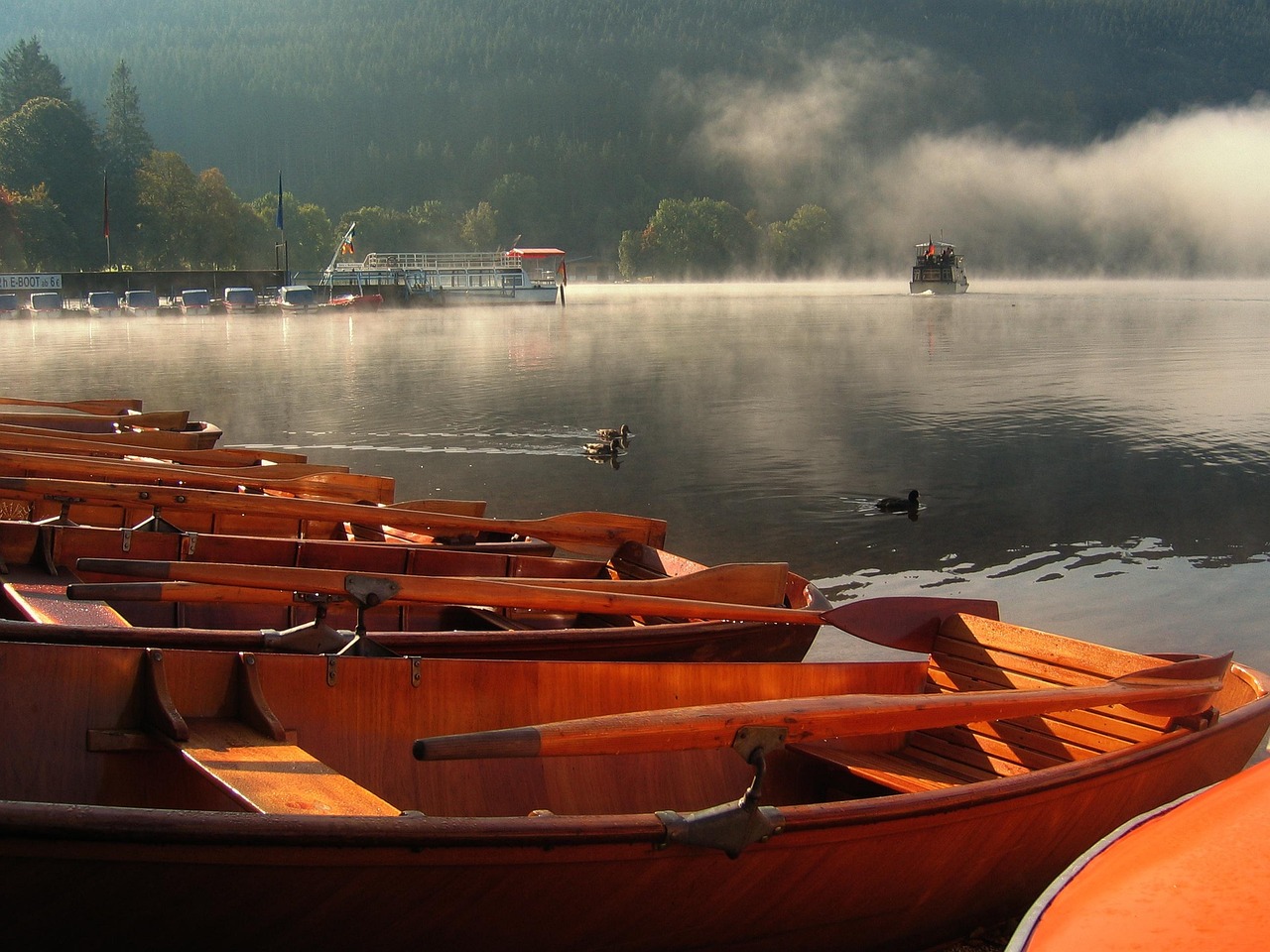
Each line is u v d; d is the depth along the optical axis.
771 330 56.53
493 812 5.13
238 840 3.13
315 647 5.46
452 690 5.15
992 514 14.84
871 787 5.88
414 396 27.44
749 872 4.00
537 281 85.75
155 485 10.15
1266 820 2.93
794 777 5.93
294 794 4.00
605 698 5.48
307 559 8.17
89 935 3.20
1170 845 2.93
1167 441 20.81
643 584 7.31
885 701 4.29
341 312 71.19
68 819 2.97
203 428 15.79
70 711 4.43
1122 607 10.70
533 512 14.70
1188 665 5.36
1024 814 4.74
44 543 7.60
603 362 37.19
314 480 10.58
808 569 12.16
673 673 5.64
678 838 3.68
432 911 3.51
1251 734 5.83
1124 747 5.68
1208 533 13.80
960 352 41.91
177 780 4.59
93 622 6.05
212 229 112.62
